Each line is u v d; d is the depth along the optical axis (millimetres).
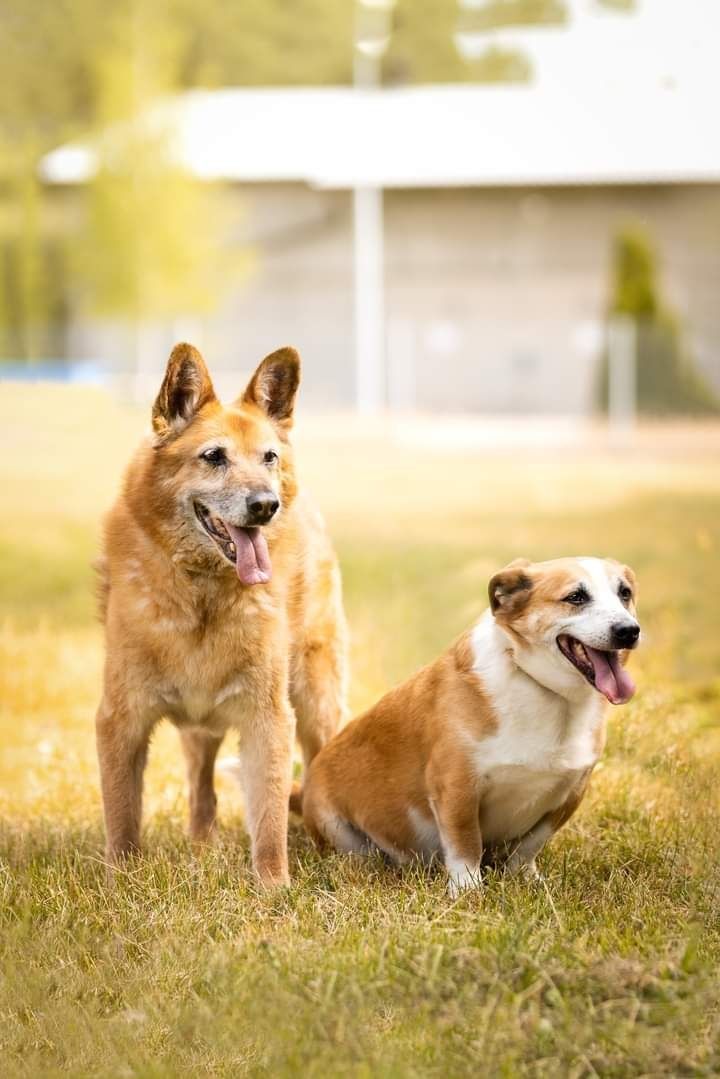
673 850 6043
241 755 6348
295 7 60281
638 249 39688
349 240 45844
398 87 59188
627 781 6945
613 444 32594
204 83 50312
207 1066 4238
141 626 6098
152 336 46406
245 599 6137
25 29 56469
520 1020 4117
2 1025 4652
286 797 6270
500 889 5453
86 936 5199
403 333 45375
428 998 4328
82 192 47000
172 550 6059
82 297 44406
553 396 44906
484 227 45688
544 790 5805
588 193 45625
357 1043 4113
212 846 6418
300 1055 4074
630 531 17984
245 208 46156
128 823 6219
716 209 45812
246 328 46219
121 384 37688
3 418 29797
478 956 4488
